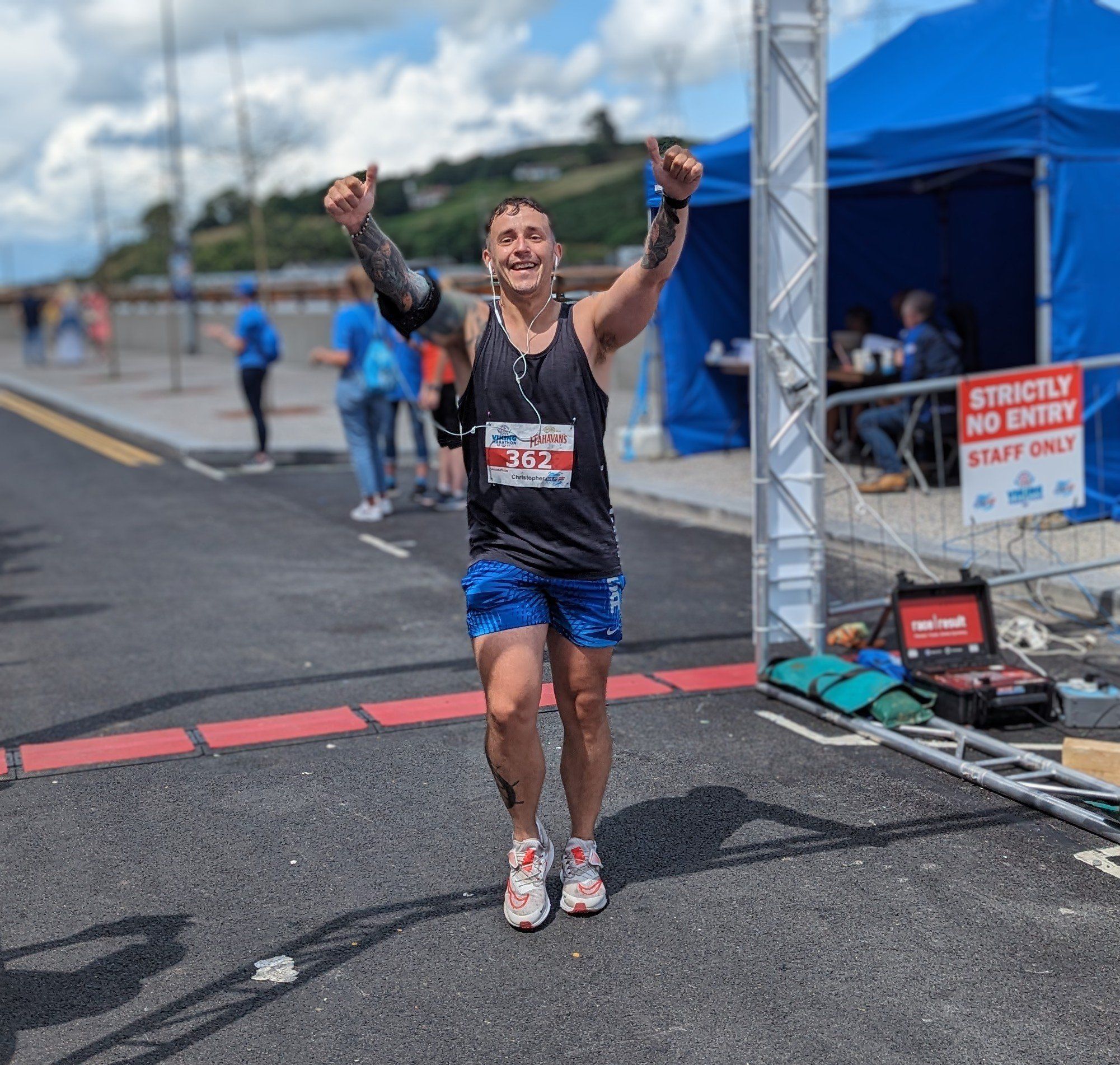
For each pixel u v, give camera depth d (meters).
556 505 3.54
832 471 9.78
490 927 3.71
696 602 7.56
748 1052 3.06
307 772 4.96
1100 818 4.32
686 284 12.62
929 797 4.62
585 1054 3.07
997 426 6.35
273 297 26.66
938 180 12.48
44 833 4.44
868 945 3.57
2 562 9.25
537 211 3.47
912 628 5.74
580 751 3.81
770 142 5.67
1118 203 8.95
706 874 4.03
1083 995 3.30
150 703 5.88
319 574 8.54
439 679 6.15
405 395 10.86
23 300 32.19
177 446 15.20
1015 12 10.31
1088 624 6.80
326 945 3.63
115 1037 3.18
